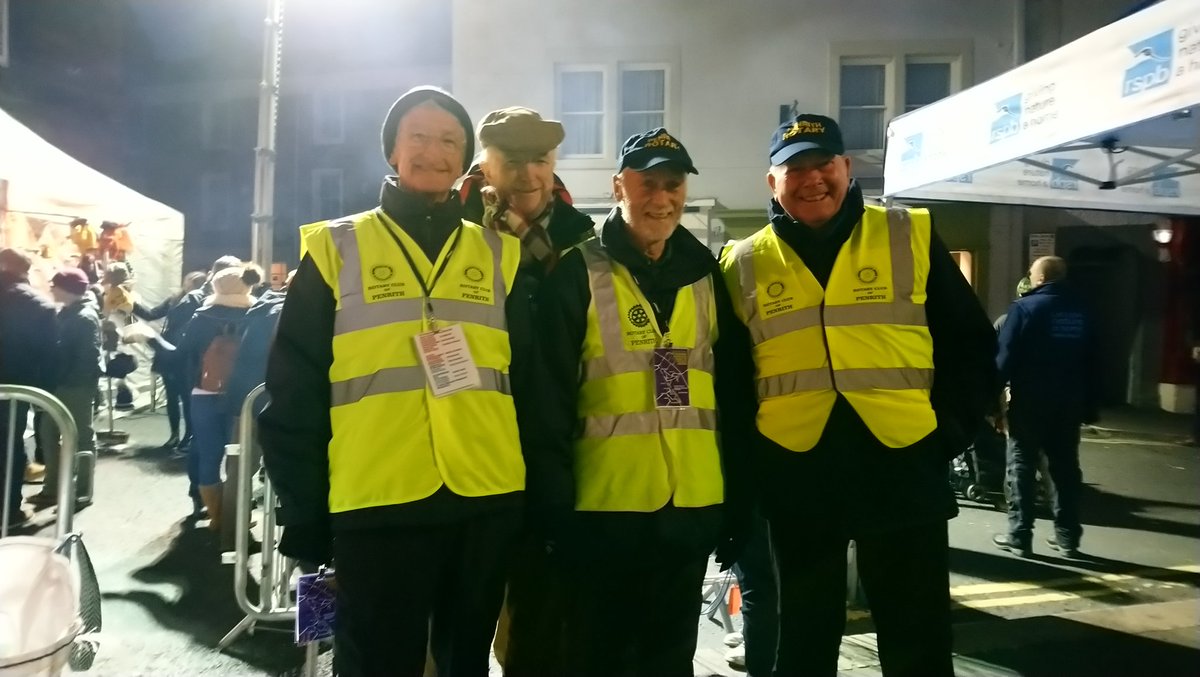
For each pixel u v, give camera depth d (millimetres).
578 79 10734
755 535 2971
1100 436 9352
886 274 2350
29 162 7523
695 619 2312
